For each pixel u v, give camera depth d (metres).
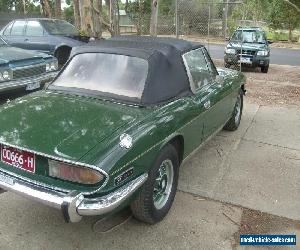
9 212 4.06
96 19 12.57
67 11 31.52
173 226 3.92
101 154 3.11
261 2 31.03
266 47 14.37
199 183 4.81
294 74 14.02
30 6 36.97
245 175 5.10
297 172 5.26
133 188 3.30
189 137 4.41
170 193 4.07
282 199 4.52
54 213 4.07
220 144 6.16
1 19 24.50
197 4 22.92
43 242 3.62
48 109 3.80
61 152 3.12
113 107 3.84
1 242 3.60
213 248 3.61
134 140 3.34
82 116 3.63
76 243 3.62
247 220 4.07
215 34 26.34
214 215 4.14
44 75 7.67
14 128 3.48
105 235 3.74
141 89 4.00
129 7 26.70
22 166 3.35
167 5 29.06
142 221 3.92
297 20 29.41
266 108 8.55
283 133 6.84
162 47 4.43
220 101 5.31
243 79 6.59
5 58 7.03
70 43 11.24
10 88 6.93
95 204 3.07
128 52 4.29
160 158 3.72
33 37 11.60
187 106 4.29
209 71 5.34
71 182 3.14
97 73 4.28
